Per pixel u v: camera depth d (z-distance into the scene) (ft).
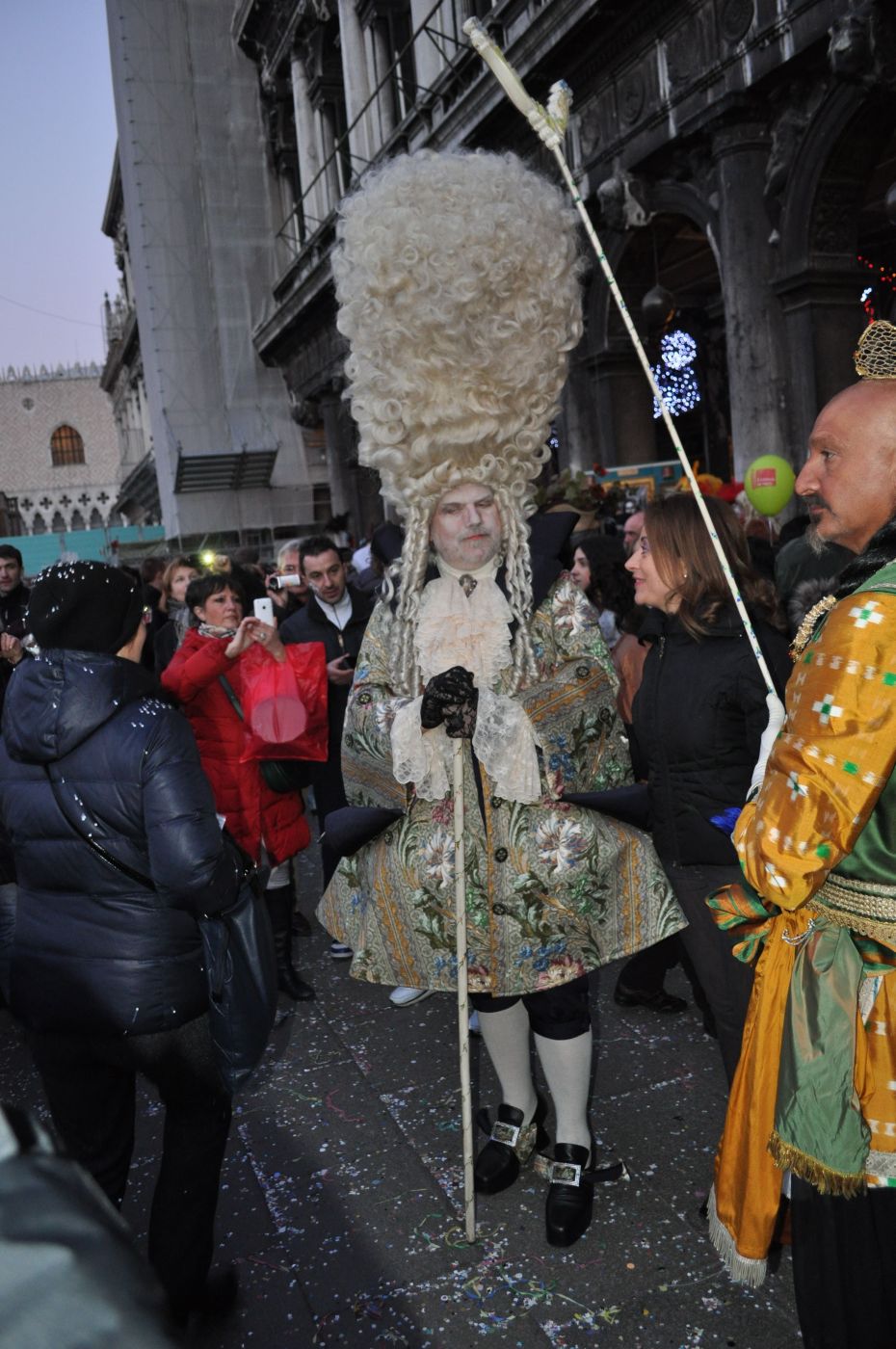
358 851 8.09
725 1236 5.19
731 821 6.49
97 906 6.09
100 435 224.33
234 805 11.67
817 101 25.79
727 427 54.85
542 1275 7.20
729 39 26.78
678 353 54.49
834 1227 4.69
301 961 13.60
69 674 6.07
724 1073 9.75
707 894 7.36
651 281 35.81
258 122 84.74
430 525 7.65
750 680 7.04
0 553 17.11
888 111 24.72
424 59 47.14
